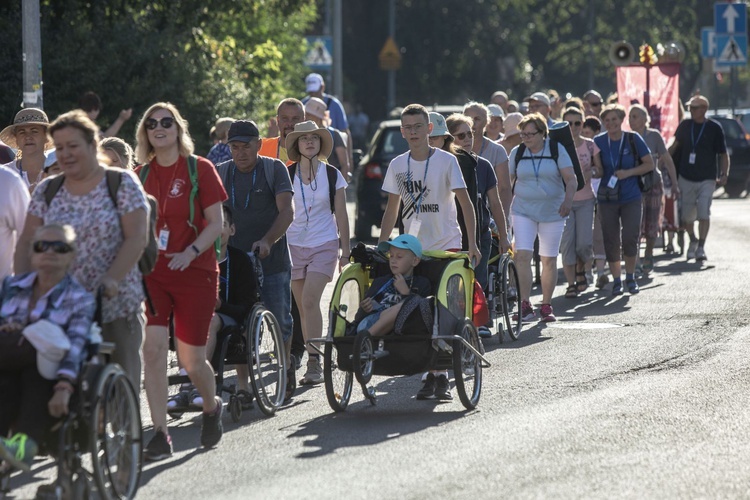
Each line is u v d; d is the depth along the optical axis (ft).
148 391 74.49
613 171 146.20
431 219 98.12
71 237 63.16
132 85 198.29
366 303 88.48
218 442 78.18
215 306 78.48
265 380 88.53
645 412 82.94
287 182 93.71
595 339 114.73
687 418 80.89
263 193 93.56
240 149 92.84
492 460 71.26
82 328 62.03
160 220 75.36
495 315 115.24
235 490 66.33
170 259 74.90
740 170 324.19
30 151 95.30
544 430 78.69
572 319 128.26
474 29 568.00
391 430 80.69
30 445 59.93
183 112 207.10
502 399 89.45
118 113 198.59
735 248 194.18
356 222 210.59
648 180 147.02
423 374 101.86
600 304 139.23
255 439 79.36
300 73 345.10
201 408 83.46
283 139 110.52
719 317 124.98
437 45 561.84
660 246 200.85
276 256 94.53
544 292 127.44
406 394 93.71
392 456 73.10
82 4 217.36
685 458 70.69
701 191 178.40
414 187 97.96
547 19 652.48
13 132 95.25
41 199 67.10
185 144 75.66
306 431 81.25
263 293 94.22
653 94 199.31
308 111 132.67
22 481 69.72
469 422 82.28
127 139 197.67
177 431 82.89
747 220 244.01
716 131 178.29
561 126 127.34
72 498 61.72
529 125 126.72
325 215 100.48
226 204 91.04
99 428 61.82
